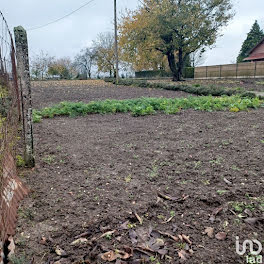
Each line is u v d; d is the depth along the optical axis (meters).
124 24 25.53
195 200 2.37
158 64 36.50
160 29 22.23
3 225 1.55
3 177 1.79
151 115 7.24
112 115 7.36
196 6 22.30
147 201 2.34
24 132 3.09
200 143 4.19
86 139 4.62
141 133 5.06
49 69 34.56
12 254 1.63
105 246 1.78
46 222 2.05
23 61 2.91
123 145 4.20
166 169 3.12
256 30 42.56
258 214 2.13
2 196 1.66
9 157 2.27
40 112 7.19
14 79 4.08
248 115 6.77
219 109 7.85
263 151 3.68
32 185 2.69
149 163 3.33
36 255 1.69
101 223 2.03
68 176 2.93
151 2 23.34
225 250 1.73
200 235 1.89
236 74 26.17
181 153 3.71
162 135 4.85
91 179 2.84
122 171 3.07
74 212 2.17
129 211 2.18
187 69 32.34
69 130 5.39
